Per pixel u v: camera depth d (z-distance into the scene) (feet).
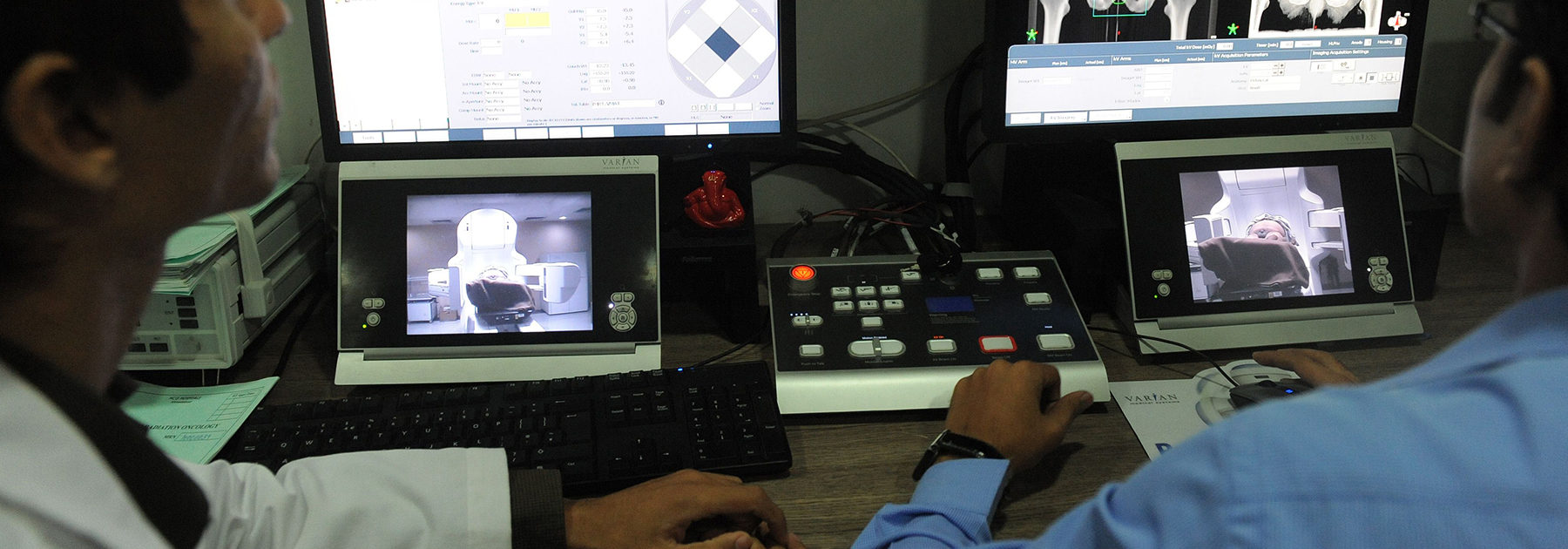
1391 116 3.09
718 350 2.95
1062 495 2.23
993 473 2.03
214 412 2.53
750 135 3.03
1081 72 3.00
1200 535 1.02
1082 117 3.05
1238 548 0.98
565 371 2.75
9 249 1.10
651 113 2.98
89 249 1.19
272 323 3.09
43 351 1.21
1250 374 2.75
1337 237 2.95
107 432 1.21
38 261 1.13
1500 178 1.10
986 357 2.69
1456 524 0.91
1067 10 2.93
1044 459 2.37
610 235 2.82
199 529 1.36
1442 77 3.78
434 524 1.92
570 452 2.30
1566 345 1.01
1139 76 3.01
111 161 1.11
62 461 1.12
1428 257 3.09
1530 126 1.01
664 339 3.02
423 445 2.33
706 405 2.48
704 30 2.92
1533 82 0.99
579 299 2.80
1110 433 2.48
